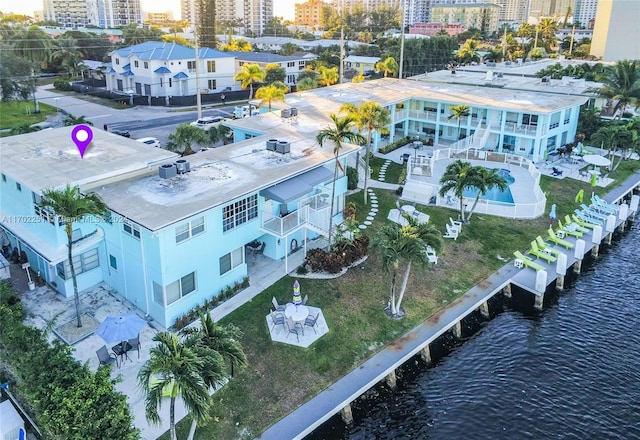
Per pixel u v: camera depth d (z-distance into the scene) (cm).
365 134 5119
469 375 2553
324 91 6106
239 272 2941
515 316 3045
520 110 5106
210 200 2666
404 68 10881
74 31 11394
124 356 2361
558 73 7569
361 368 2420
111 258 2780
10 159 3067
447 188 3719
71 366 1916
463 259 3409
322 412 2156
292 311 2569
